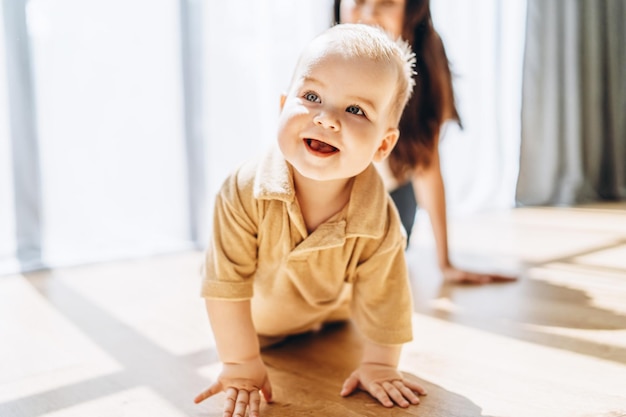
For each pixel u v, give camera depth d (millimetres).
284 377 851
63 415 732
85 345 992
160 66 1827
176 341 1012
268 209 775
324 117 682
